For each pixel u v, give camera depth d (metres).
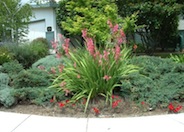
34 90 5.59
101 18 9.70
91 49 5.42
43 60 8.11
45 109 5.25
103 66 5.30
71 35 13.75
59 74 5.85
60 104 5.05
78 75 5.27
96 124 4.39
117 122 4.47
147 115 4.88
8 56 9.48
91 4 11.91
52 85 5.82
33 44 12.44
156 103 5.13
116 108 5.03
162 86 5.69
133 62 6.77
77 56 5.78
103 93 5.44
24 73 6.03
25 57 10.73
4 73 6.84
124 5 12.80
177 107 5.03
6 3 12.84
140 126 4.27
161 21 13.42
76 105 5.16
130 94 5.43
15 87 6.01
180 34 20.72
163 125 4.30
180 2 12.86
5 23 12.82
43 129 4.22
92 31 9.16
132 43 13.94
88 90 5.31
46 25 18.52
